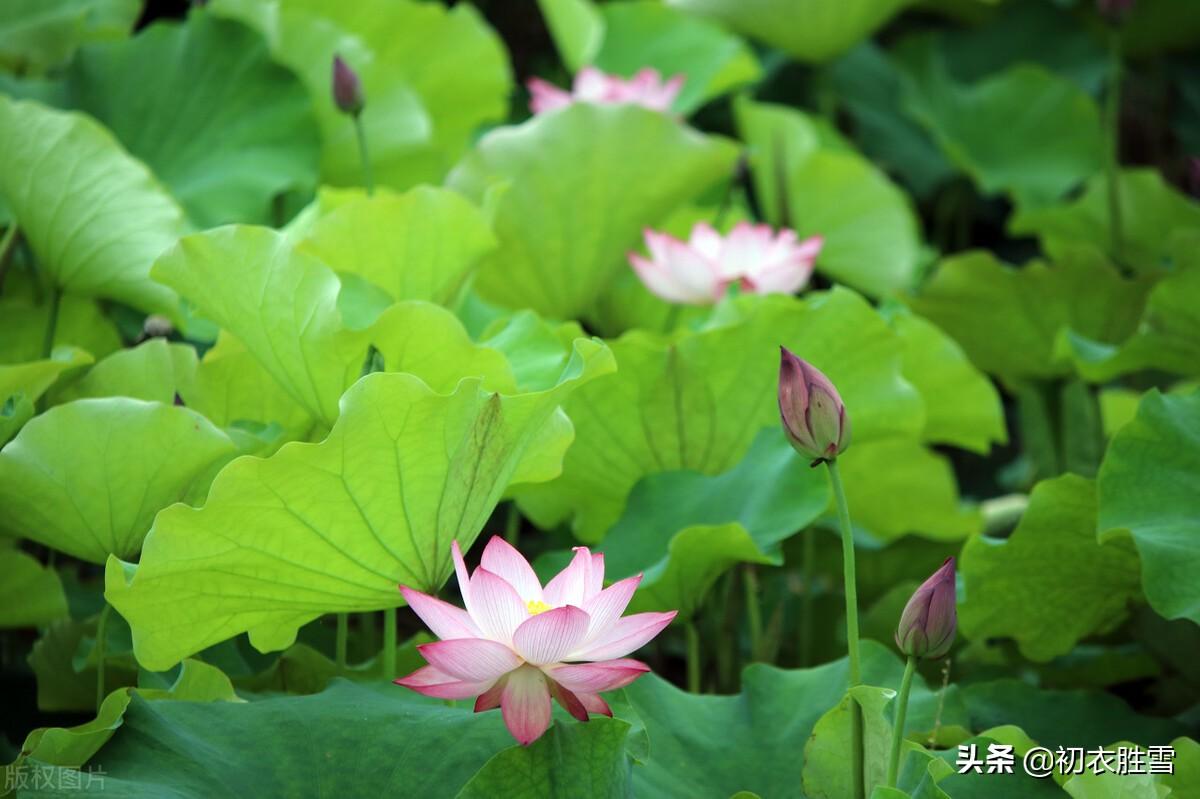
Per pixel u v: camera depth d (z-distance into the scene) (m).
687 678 4.48
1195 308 4.34
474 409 3.68
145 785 3.59
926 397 4.39
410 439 3.67
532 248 4.46
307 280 3.83
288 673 3.93
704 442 4.18
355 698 3.73
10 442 3.81
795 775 3.81
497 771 3.61
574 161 4.42
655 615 3.59
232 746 3.66
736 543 3.92
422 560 3.76
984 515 4.61
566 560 4.07
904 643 3.63
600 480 4.20
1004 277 4.58
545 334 4.02
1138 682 4.35
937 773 3.66
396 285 4.11
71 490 3.80
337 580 3.76
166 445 3.79
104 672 3.93
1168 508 3.92
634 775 3.75
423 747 3.67
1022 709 4.03
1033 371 4.70
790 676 3.92
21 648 4.26
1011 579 4.05
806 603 4.30
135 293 4.11
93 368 4.01
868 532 4.51
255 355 3.91
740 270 4.41
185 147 4.48
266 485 3.66
